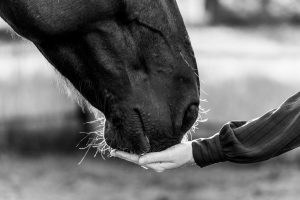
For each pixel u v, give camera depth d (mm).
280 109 3605
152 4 3482
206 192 9172
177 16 3598
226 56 13312
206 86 11477
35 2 3443
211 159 3674
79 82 3699
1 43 13859
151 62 3537
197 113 3623
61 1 3432
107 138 3744
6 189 9203
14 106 11727
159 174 10352
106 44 3508
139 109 3547
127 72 3543
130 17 3455
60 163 10805
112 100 3629
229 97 11242
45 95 11773
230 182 9695
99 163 10992
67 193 9172
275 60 12961
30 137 11531
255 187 9297
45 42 3570
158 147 3588
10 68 12172
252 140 3590
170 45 3541
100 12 3424
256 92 11266
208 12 20469
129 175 10312
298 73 11875
